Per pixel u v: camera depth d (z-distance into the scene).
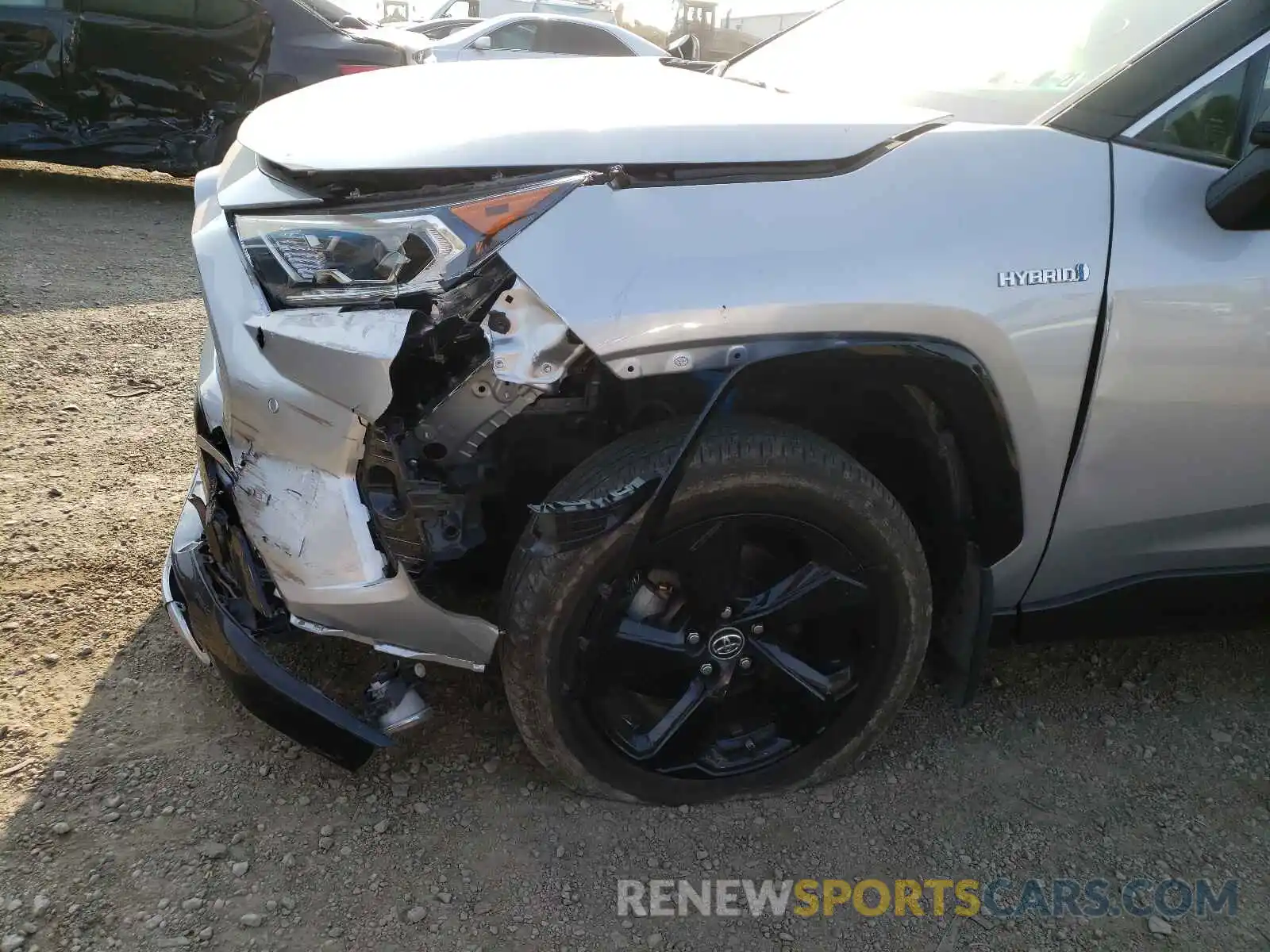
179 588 2.11
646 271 1.59
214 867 1.81
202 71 6.43
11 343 4.05
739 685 1.94
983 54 2.27
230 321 1.67
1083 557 2.04
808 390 1.92
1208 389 1.85
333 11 7.02
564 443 1.96
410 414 1.74
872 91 2.36
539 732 1.83
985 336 1.71
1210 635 2.72
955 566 2.01
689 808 2.02
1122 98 1.85
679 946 1.74
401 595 1.68
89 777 1.97
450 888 1.81
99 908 1.71
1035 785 2.17
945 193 1.72
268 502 1.69
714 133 1.70
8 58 6.04
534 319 1.58
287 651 2.30
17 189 6.86
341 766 1.86
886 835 2.01
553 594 1.69
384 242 1.60
